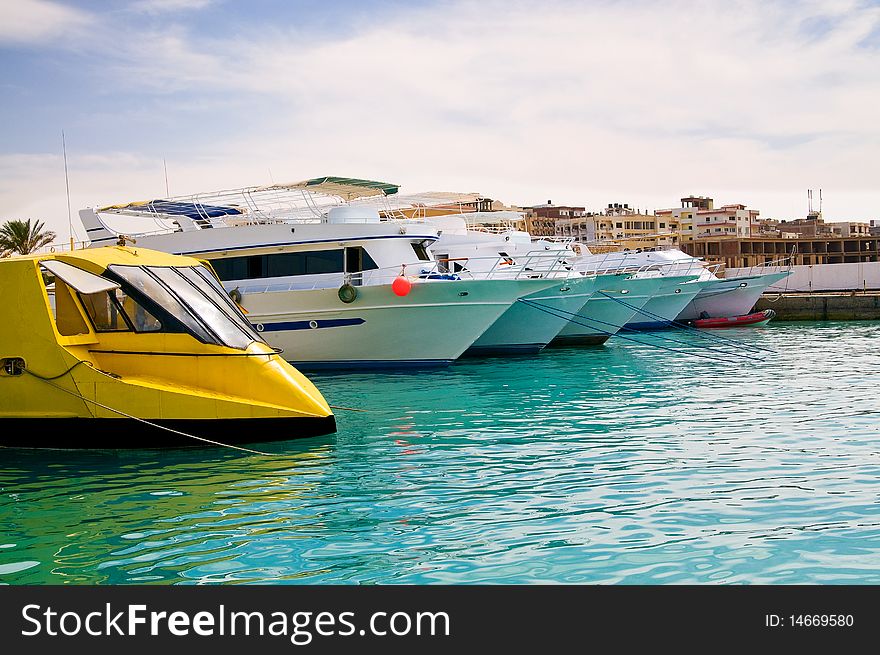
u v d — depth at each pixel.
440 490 9.02
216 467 10.22
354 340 20.55
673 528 7.54
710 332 35.16
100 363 11.62
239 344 11.66
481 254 27.03
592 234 94.88
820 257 93.19
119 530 7.77
